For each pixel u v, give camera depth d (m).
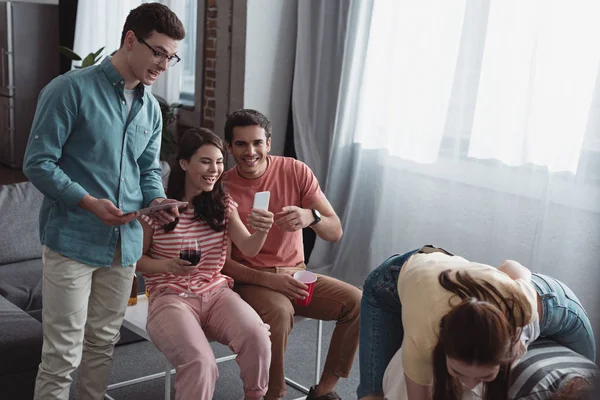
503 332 1.41
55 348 2.19
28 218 3.35
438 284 1.63
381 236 4.08
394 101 3.94
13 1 6.45
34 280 3.10
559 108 3.16
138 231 2.31
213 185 2.48
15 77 6.49
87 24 5.77
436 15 3.67
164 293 2.42
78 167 2.14
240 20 4.38
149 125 2.30
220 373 3.02
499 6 3.37
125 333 3.18
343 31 4.16
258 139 2.64
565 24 3.11
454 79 3.62
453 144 3.67
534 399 1.73
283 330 2.45
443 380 1.56
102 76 2.14
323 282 2.64
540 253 3.30
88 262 2.18
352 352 2.61
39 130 2.06
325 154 4.36
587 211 3.12
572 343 2.02
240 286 2.60
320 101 4.31
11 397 2.42
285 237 2.70
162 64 2.12
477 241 3.61
